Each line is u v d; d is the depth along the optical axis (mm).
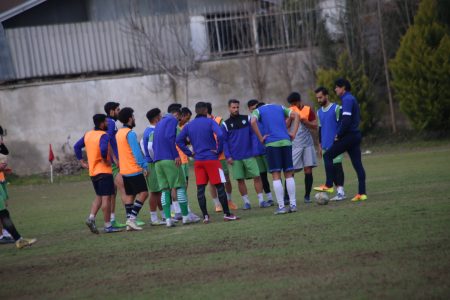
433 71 89562
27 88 96500
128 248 33719
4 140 95875
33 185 88938
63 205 61656
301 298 22078
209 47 100188
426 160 70375
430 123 90875
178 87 99438
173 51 99438
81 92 97875
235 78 100562
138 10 98938
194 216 42688
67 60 99438
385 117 100562
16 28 98125
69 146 97562
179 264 28609
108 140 40031
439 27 90562
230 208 49062
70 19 99438
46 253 34656
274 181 41000
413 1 98938
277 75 100875
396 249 27516
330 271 25062
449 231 30047
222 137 39906
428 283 22516
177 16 99562
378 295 21719
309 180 46656
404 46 91188
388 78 97312
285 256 28172
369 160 79375
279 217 39469
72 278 27906
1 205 36125
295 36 101375
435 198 40406
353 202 43062
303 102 100938
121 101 98500
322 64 99375
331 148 43938
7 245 40375
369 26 98875
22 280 28375
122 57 100312
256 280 24734
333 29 100062
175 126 40875
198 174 40844
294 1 100812
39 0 96750
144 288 25094
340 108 45406
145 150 43469
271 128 40844
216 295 23250
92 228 40250
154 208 43812
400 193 45375
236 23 100375
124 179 41094
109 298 24156
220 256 29422
